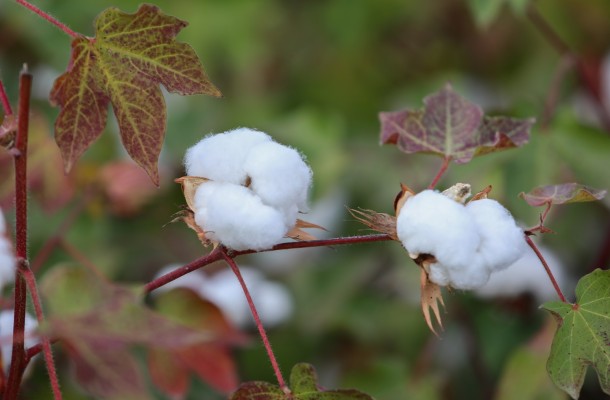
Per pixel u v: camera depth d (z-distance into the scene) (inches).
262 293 51.8
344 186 56.9
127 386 33.4
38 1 55.9
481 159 49.4
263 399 35.7
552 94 50.6
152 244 53.1
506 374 46.3
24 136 34.6
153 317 33.5
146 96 36.5
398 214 36.2
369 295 54.9
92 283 33.6
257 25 63.7
